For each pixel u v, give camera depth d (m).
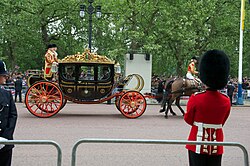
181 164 8.99
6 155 5.84
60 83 17.00
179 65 35.97
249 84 37.44
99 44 43.12
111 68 17.22
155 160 9.34
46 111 17.08
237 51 43.91
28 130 13.27
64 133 12.84
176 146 11.23
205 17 33.56
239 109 24.70
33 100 16.94
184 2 32.16
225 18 36.59
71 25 41.53
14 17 35.28
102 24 38.16
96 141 5.29
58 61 17.05
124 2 31.19
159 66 50.69
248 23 35.66
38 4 37.50
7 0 34.50
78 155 9.68
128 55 26.77
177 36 31.44
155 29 32.75
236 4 36.53
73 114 18.34
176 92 17.67
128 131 13.55
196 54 35.38
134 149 10.61
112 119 16.83
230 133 13.93
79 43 43.16
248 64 52.03
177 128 14.60
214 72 5.53
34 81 17.77
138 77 18.56
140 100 17.47
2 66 5.91
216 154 5.52
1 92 5.87
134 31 30.50
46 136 12.20
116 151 10.27
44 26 41.06
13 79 29.98
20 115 17.44
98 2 37.16
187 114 5.70
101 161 9.11
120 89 18.20
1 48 43.91
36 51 44.16
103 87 17.09
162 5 32.00
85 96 17.06
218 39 38.28
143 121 16.44
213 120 5.54
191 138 5.67
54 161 8.99
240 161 9.41
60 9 38.94
